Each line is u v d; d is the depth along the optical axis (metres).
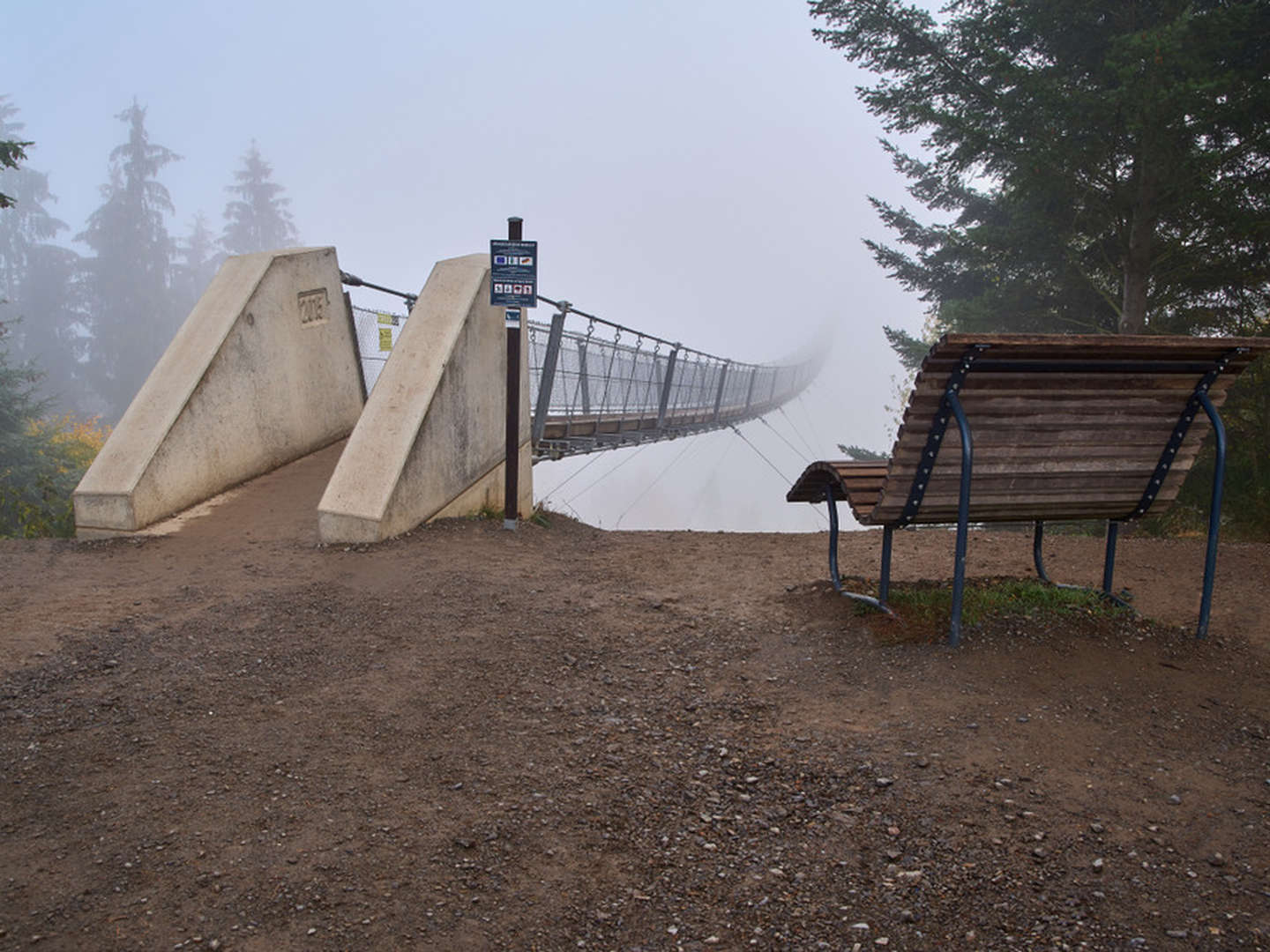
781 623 4.43
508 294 6.86
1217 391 3.88
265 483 7.69
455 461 7.02
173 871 2.30
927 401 3.56
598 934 2.11
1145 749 2.99
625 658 4.02
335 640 4.15
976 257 14.34
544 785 2.81
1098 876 2.30
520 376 7.98
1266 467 10.42
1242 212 10.40
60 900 2.18
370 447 6.38
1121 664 3.67
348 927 2.09
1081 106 10.66
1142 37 9.88
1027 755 2.92
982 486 3.81
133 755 2.98
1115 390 3.71
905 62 13.27
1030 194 12.05
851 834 2.54
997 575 5.33
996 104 11.65
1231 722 3.21
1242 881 2.26
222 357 7.33
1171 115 9.96
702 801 2.74
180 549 5.90
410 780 2.83
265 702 3.44
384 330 10.12
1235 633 4.16
